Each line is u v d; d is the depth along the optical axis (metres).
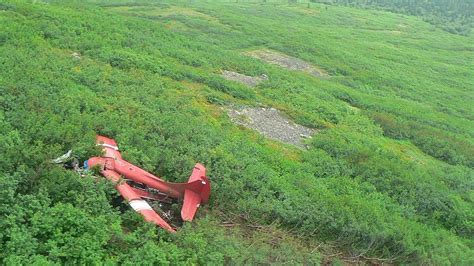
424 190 22.19
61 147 13.27
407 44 85.31
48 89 18.31
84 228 10.55
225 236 13.09
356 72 54.31
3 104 15.64
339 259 14.91
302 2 125.62
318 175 21.11
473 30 121.75
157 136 17.30
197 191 13.81
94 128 15.78
